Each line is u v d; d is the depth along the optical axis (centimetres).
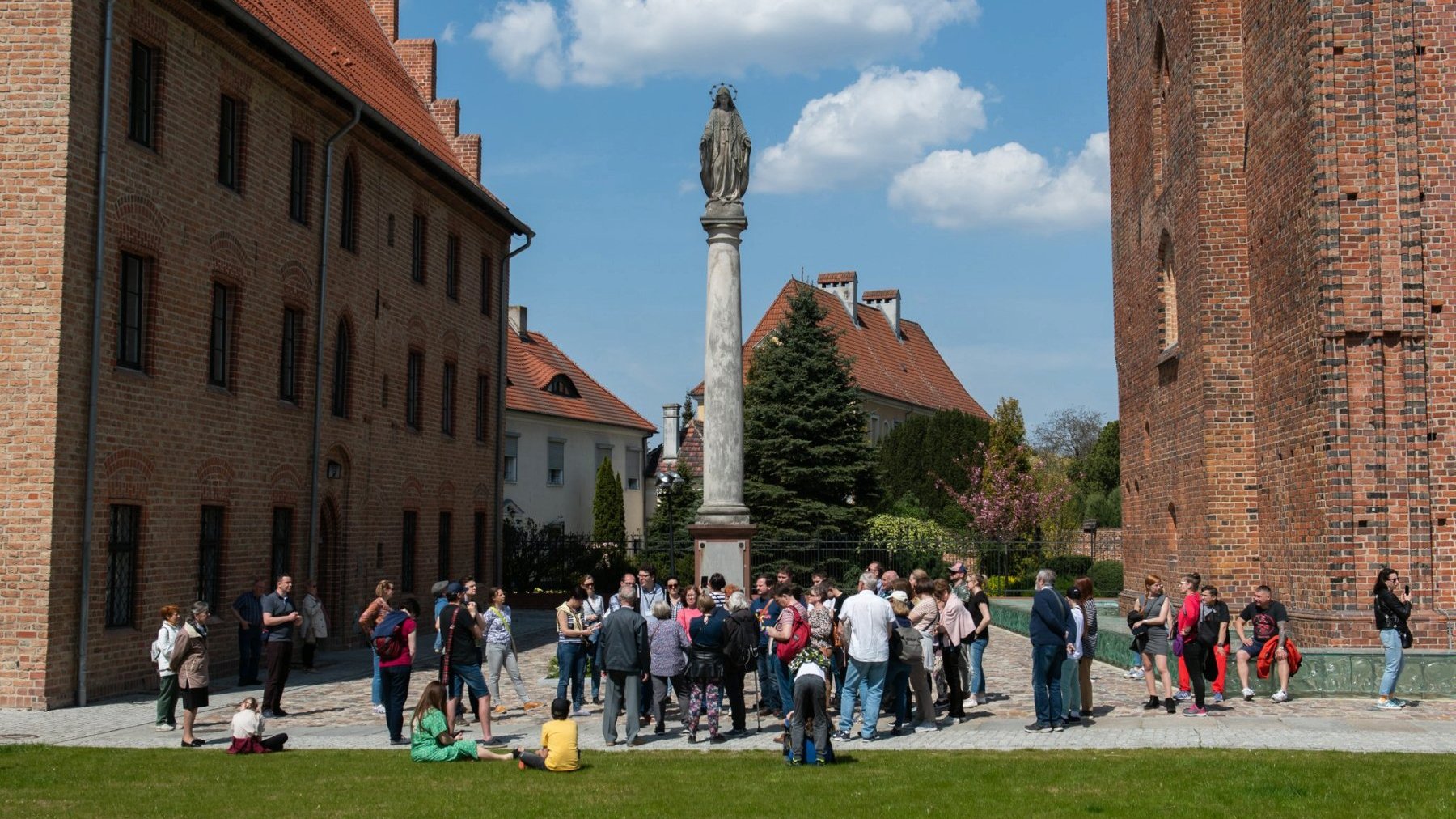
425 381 3494
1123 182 3697
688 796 1231
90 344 2023
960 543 5019
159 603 2200
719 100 2347
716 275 2311
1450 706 1875
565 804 1200
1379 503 2228
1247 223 2741
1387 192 2256
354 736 1734
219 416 2398
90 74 2025
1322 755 1429
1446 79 2277
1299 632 2342
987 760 1427
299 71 2669
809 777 1338
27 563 1927
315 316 2812
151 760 1498
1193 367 2856
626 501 6769
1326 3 2272
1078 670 1786
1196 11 2795
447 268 3694
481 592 3956
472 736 1712
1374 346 2239
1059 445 11638
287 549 2706
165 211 2219
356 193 3053
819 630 1798
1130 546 3653
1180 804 1162
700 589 1914
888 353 9131
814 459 5097
